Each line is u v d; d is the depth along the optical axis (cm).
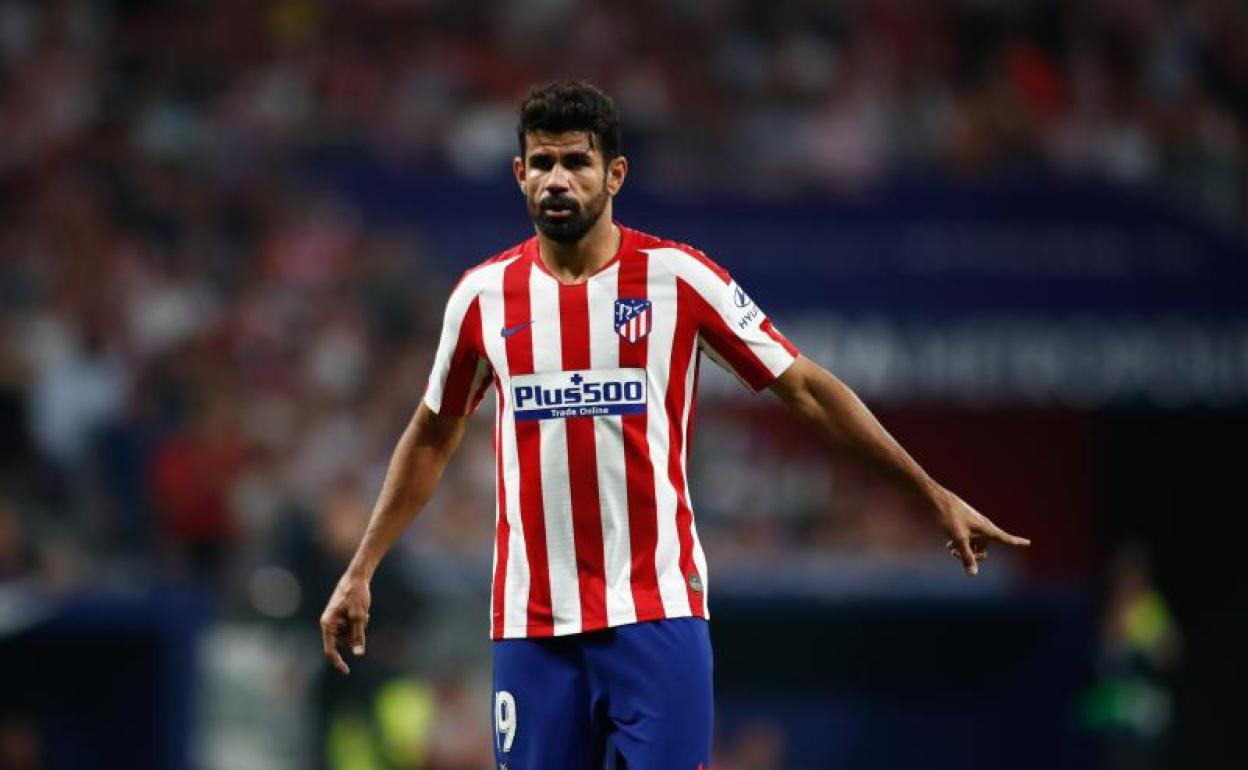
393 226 6588
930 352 6831
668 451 1731
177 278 5894
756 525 5522
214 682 4675
